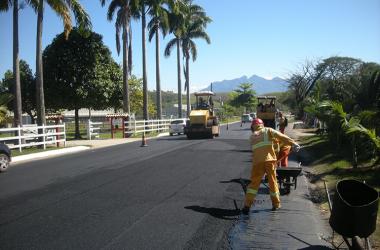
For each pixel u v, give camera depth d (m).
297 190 10.90
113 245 6.70
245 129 45.69
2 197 10.45
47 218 8.34
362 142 13.97
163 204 9.38
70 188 11.46
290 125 48.06
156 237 7.08
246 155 18.81
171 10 45.53
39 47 25.91
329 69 48.44
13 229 7.62
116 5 39.09
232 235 7.20
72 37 34.78
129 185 11.70
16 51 24.84
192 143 25.98
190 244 6.74
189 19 59.06
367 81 19.33
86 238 7.05
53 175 13.97
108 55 36.84
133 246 6.65
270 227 7.66
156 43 47.41
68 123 69.56
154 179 12.62
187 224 7.83
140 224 7.84
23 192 11.07
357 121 14.12
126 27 38.72
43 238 7.08
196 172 13.88
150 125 40.53
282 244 6.75
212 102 32.09
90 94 34.97
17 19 24.77
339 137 17.42
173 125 37.59
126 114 34.97
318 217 8.41
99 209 8.99
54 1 24.09
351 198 6.80
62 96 34.56
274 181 8.80
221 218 8.26
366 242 6.26
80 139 33.47
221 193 10.49
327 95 28.61
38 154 20.84
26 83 38.91
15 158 19.34
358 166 13.61
